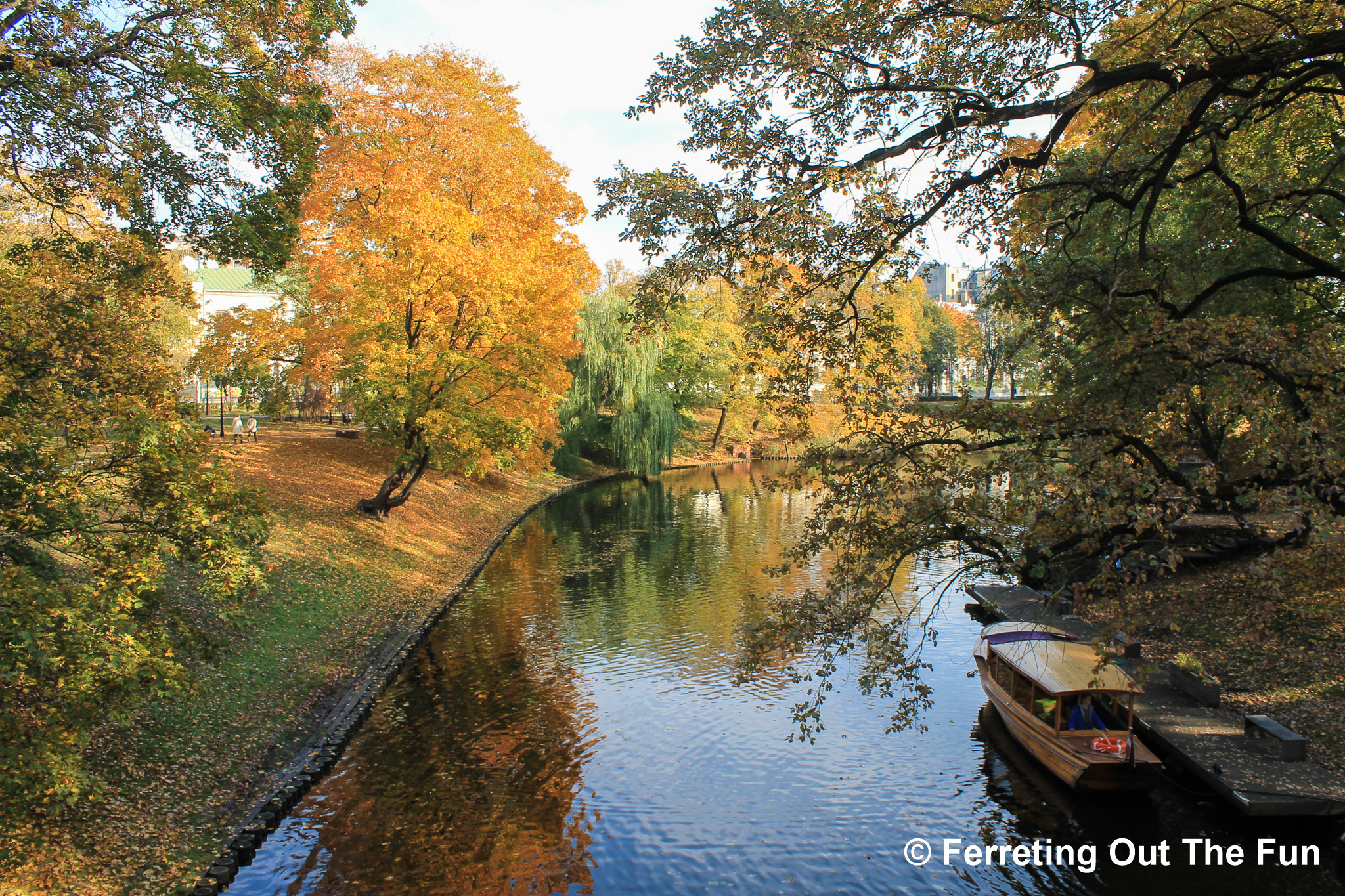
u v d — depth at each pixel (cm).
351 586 2359
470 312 2809
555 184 3216
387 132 2652
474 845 1262
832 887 1184
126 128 1280
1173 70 1030
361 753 1557
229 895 1116
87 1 1215
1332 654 1672
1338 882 1159
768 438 7881
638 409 5653
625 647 2175
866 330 1158
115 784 1200
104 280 1150
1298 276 1154
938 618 2422
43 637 853
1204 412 1141
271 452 3397
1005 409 1053
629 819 1352
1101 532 877
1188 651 1873
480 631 2300
